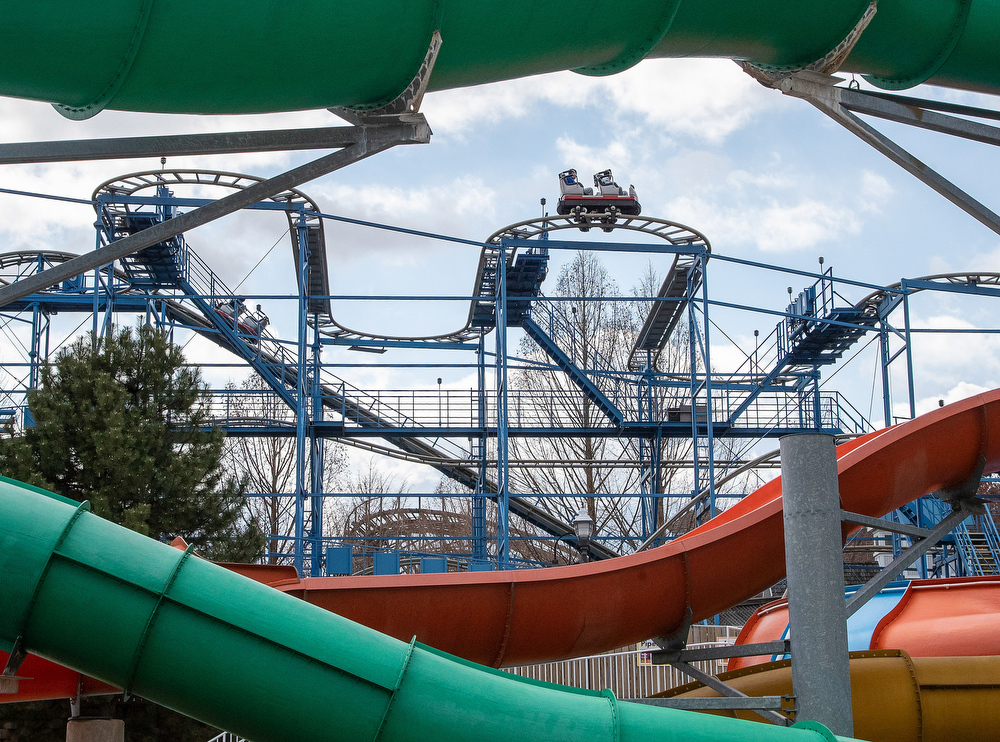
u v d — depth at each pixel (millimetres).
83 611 7039
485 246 31844
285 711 7094
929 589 14992
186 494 20703
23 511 7168
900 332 34594
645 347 40812
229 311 36719
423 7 7770
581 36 8820
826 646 9258
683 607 12273
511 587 11695
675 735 7387
